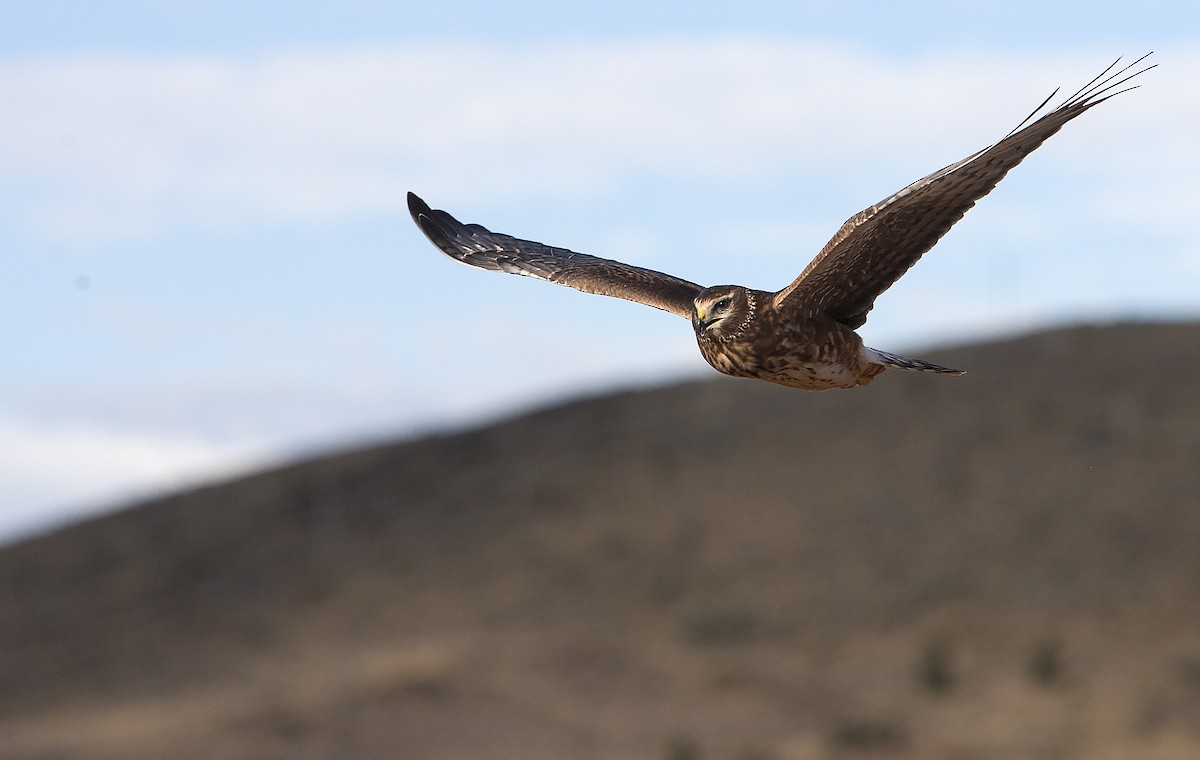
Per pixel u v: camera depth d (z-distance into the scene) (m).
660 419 62.78
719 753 31.75
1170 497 45.97
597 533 52.22
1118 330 60.81
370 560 55.09
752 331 8.99
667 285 10.41
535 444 63.28
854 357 9.12
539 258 11.24
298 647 48.56
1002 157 8.13
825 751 31.27
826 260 8.30
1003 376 57.62
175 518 64.44
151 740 35.03
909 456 52.56
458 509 58.00
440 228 11.49
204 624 52.94
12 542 65.75
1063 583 42.03
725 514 51.44
